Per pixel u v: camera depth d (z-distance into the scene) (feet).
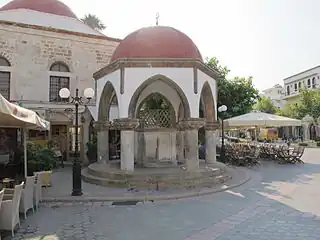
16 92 61.05
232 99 74.95
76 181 30.12
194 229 19.95
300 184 35.83
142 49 36.81
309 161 61.93
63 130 63.31
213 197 29.66
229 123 56.29
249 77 76.69
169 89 46.29
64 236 18.99
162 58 35.76
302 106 114.21
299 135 142.51
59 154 54.24
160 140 42.98
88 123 61.00
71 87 66.49
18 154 43.88
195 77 36.35
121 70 36.09
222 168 39.11
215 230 19.65
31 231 19.99
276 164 56.75
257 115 57.57
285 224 20.65
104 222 21.95
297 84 156.04
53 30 64.80
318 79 137.80
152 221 21.98
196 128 36.37
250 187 34.40
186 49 37.40
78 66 67.51
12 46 61.26
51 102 61.36
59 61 65.92
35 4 75.25
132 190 32.19
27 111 25.14
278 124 55.01
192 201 28.17
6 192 23.16
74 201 28.50
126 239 18.31
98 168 39.78
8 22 60.39
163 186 33.17
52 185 36.04
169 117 47.39
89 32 76.69
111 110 60.95
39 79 63.46
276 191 31.94
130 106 35.96
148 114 46.14
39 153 42.19
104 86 41.63
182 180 33.63
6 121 30.19
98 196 29.45
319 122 111.24
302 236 18.26
